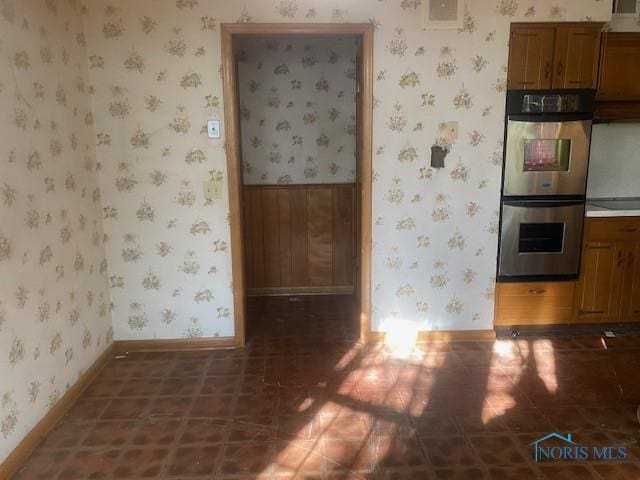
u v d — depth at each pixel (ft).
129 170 10.11
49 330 7.84
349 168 14.24
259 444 7.26
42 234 7.70
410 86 10.09
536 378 9.27
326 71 13.76
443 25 9.87
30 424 7.21
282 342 11.11
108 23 9.60
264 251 14.49
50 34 8.14
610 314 11.30
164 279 10.55
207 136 10.08
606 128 12.65
